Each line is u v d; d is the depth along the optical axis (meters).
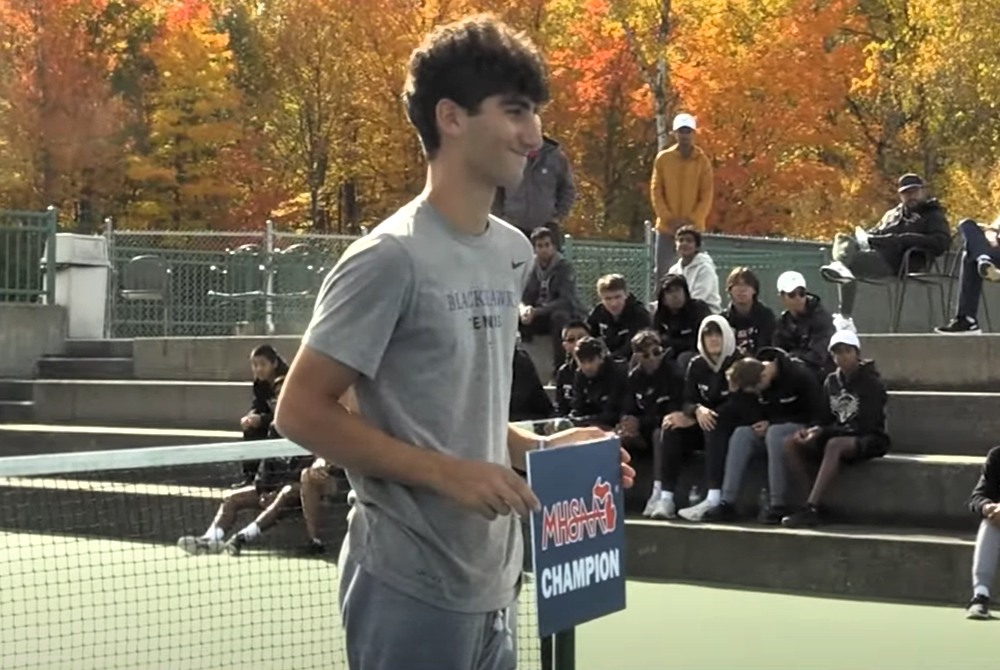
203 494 10.95
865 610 8.64
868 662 7.23
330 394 2.87
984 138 35.34
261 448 5.80
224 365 15.55
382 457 2.84
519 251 3.14
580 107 38.00
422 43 3.02
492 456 3.05
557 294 13.02
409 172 39.91
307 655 6.90
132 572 9.22
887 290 15.89
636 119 39.38
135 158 38.69
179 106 39.69
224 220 40.47
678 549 9.78
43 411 15.80
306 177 41.84
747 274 11.20
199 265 18.66
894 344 12.09
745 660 7.30
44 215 17.44
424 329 2.91
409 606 3.00
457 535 3.01
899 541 8.99
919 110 36.19
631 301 11.92
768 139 34.03
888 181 35.91
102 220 38.84
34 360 16.91
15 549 9.94
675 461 10.45
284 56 40.16
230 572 9.17
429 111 2.97
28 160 37.56
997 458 8.50
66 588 8.62
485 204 3.01
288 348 15.12
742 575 9.52
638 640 7.82
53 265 17.36
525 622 6.66
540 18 37.28
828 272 13.31
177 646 7.09
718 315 10.80
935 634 7.91
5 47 37.50
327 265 18.73
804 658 7.36
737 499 10.16
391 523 3.01
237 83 43.34
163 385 15.01
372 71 38.69
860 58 35.62
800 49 33.75
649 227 18.45
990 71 32.47
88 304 17.73
